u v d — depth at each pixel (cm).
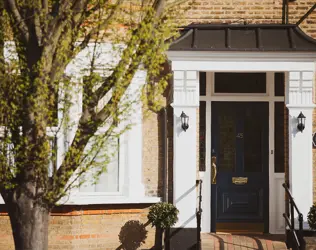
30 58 865
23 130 855
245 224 1315
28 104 845
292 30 1234
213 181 1312
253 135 1323
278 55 1195
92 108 877
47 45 857
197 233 1152
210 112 1317
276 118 1319
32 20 866
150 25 875
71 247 1188
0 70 852
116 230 1220
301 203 1212
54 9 912
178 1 980
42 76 845
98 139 881
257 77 1323
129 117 1157
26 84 845
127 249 1220
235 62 1201
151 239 1237
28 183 866
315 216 1171
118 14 1028
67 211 1188
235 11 1266
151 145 1248
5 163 852
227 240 1235
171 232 1206
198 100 1217
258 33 1221
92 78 885
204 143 1316
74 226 1191
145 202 1224
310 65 1204
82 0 902
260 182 1318
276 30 1238
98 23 933
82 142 870
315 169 1248
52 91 865
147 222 1234
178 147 1215
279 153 1318
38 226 869
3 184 859
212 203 1313
